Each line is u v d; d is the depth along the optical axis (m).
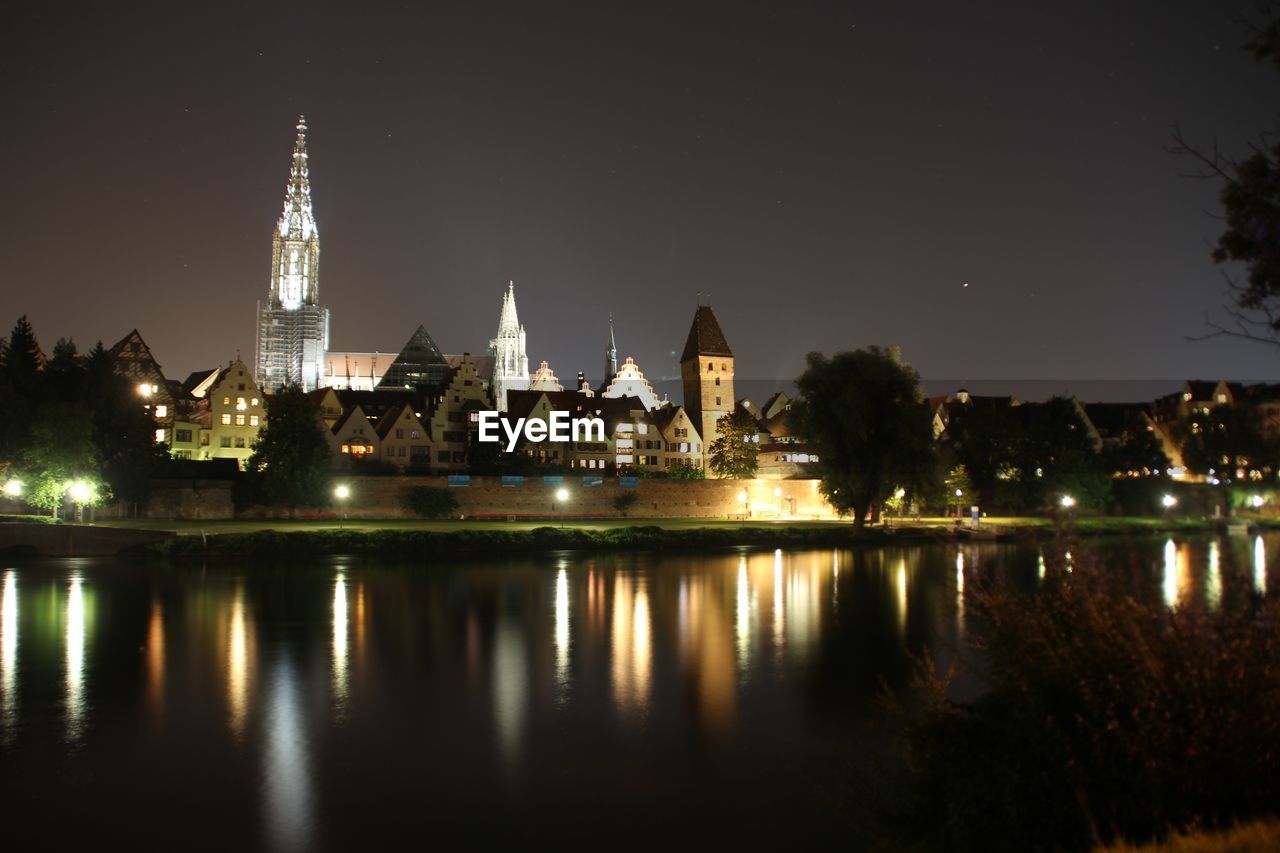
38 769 23.66
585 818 20.66
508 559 76.56
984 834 12.30
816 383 96.69
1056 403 126.38
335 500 98.62
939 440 129.00
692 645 40.03
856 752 24.81
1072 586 13.80
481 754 24.95
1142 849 10.31
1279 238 14.42
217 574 63.75
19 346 109.12
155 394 121.44
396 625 44.59
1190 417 129.75
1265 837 9.91
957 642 39.69
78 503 85.31
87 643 39.38
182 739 26.14
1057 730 12.14
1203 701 11.71
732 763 24.16
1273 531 106.75
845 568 71.69
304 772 23.55
